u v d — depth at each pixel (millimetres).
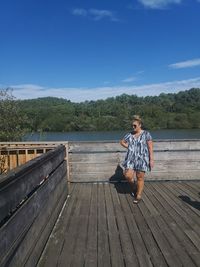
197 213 5832
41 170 4469
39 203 4316
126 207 6273
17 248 3271
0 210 2803
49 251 4410
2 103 13852
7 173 3189
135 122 6750
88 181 8320
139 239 4750
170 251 4344
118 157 8297
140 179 6590
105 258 4195
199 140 8305
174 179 8320
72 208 6273
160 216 5711
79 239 4793
